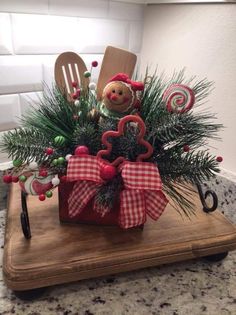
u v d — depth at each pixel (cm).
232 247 54
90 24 71
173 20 70
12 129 68
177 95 44
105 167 42
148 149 42
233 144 65
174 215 58
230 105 63
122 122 40
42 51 67
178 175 48
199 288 51
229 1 58
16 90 66
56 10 65
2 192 68
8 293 48
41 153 46
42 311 45
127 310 46
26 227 49
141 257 48
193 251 51
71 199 48
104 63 51
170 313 46
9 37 62
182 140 45
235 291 51
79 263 45
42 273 44
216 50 63
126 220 46
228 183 66
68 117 47
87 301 47
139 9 77
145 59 82
